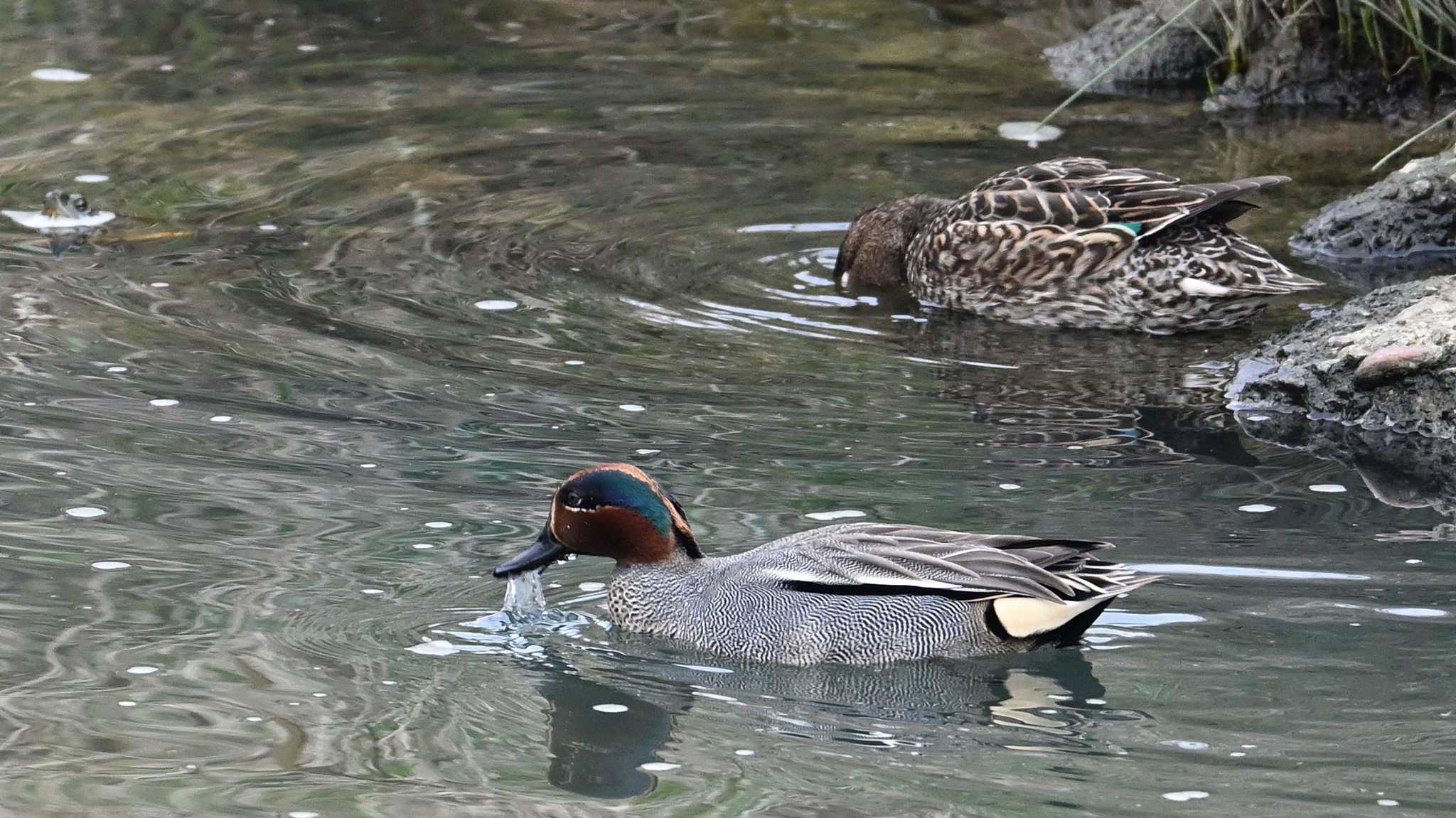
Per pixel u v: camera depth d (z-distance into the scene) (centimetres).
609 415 1255
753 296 1538
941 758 823
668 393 1305
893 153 1903
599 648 966
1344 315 1379
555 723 866
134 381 1303
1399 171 1678
